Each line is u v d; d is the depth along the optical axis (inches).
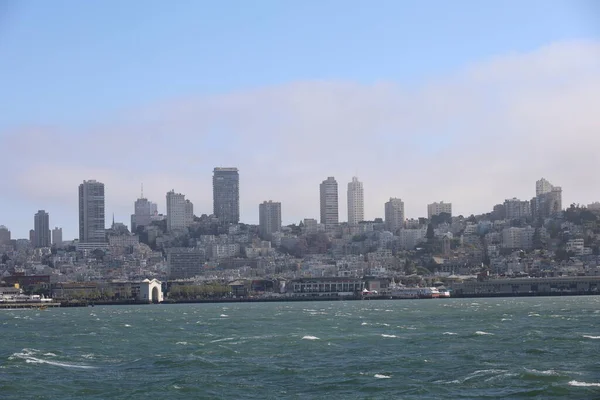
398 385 7012.8
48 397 6781.5
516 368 7672.2
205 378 7440.9
